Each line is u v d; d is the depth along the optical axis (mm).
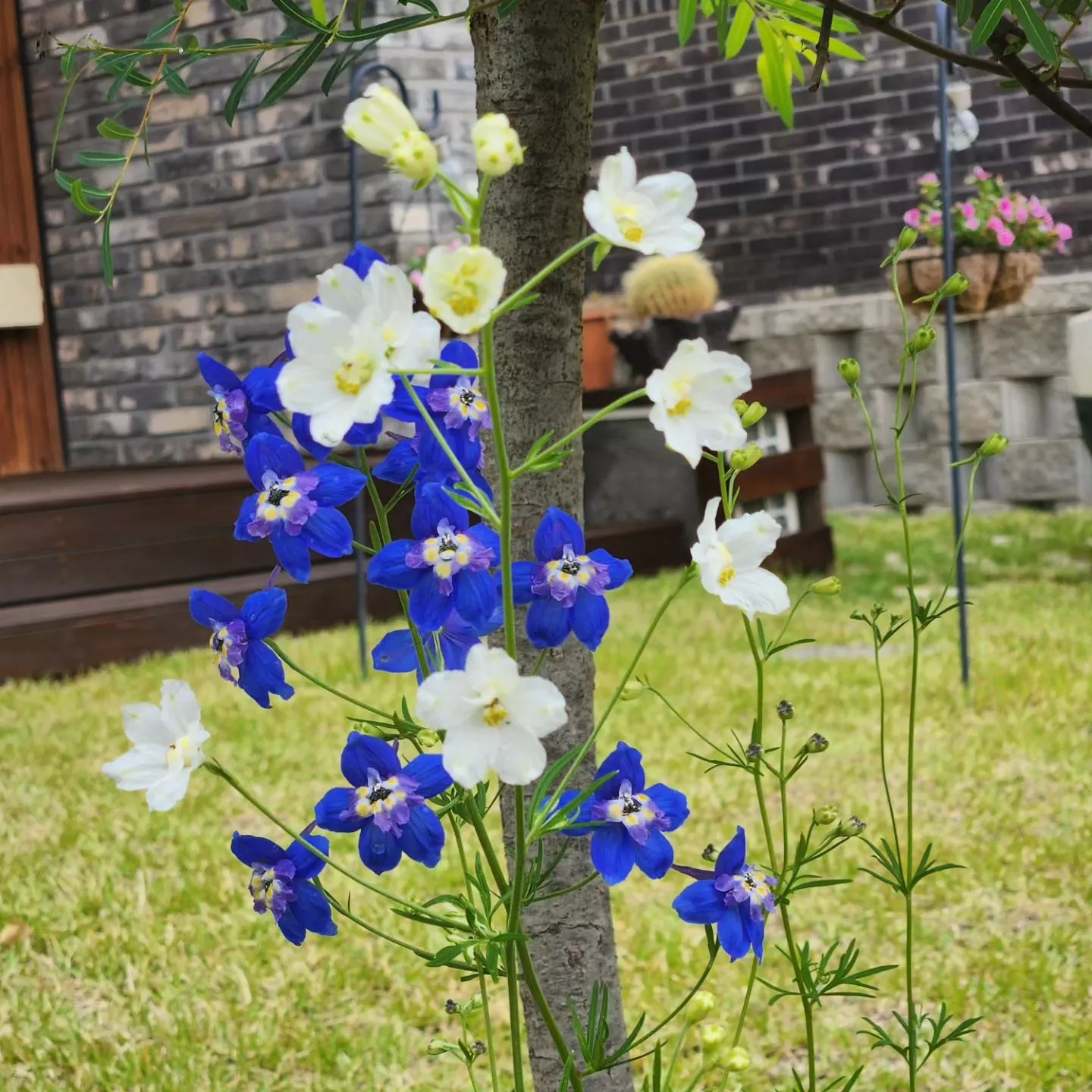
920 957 2727
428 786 1024
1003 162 8742
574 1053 1648
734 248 9492
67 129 8328
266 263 7781
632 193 921
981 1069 2291
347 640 5984
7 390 8625
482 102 1582
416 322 901
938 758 3883
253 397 1095
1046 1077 2244
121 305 8336
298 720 4652
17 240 8547
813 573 7113
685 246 909
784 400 7289
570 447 1615
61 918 3062
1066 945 2730
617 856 1115
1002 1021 2475
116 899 3156
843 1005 2566
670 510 7555
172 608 6191
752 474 7195
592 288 9805
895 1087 2256
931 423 8805
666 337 7582
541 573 1074
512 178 1565
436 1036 2539
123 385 8414
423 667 1121
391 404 1097
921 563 7172
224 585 6441
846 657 5262
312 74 7430
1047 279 8531
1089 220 8586
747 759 1382
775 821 3471
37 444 8711
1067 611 5797
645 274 7652
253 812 3754
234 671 1064
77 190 1376
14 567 6000
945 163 4215
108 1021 2609
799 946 2793
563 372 1602
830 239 9211
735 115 9398
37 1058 2453
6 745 4570
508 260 1580
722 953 2779
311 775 4051
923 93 8859
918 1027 1513
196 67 7770
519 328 1578
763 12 1955
